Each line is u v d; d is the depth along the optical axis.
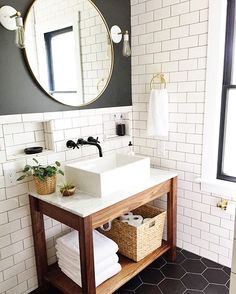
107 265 1.81
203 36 1.98
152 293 1.91
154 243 2.14
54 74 1.89
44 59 1.82
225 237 2.12
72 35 1.97
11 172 1.75
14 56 1.68
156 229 2.13
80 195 1.71
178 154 2.30
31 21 1.72
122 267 1.95
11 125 1.83
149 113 2.25
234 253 0.90
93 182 1.69
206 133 2.10
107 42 2.22
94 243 1.86
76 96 2.06
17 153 1.89
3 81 1.65
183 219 2.36
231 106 2.08
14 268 1.85
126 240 2.03
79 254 1.66
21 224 1.85
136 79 2.46
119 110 2.42
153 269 2.16
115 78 2.35
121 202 1.69
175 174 2.13
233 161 2.14
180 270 2.14
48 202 1.66
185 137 2.23
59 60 1.91
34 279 1.98
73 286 1.79
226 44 1.99
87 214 1.47
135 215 2.23
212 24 1.92
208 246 2.24
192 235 2.33
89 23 2.07
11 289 1.86
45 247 1.92
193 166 2.22
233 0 1.91
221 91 2.04
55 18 1.85
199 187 2.21
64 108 2.01
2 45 1.62
